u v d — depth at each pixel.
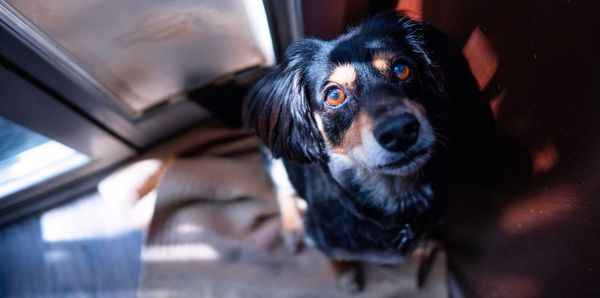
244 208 1.72
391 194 1.12
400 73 0.95
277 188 1.67
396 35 0.98
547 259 0.93
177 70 1.59
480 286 1.33
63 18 1.19
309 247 1.62
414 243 1.28
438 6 1.11
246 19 1.46
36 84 1.32
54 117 1.46
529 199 0.96
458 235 1.43
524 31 0.80
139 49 1.41
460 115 1.09
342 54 0.95
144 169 1.81
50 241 1.82
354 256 1.34
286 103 1.06
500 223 1.13
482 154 1.14
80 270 1.75
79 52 1.32
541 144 0.85
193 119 1.88
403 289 1.53
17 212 1.84
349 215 1.18
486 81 0.99
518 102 0.89
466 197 1.31
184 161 1.80
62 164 1.76
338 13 1.31
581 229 0.78
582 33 0.66
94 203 1.88
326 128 1.02
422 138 0.89
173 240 1.67
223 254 1.64
